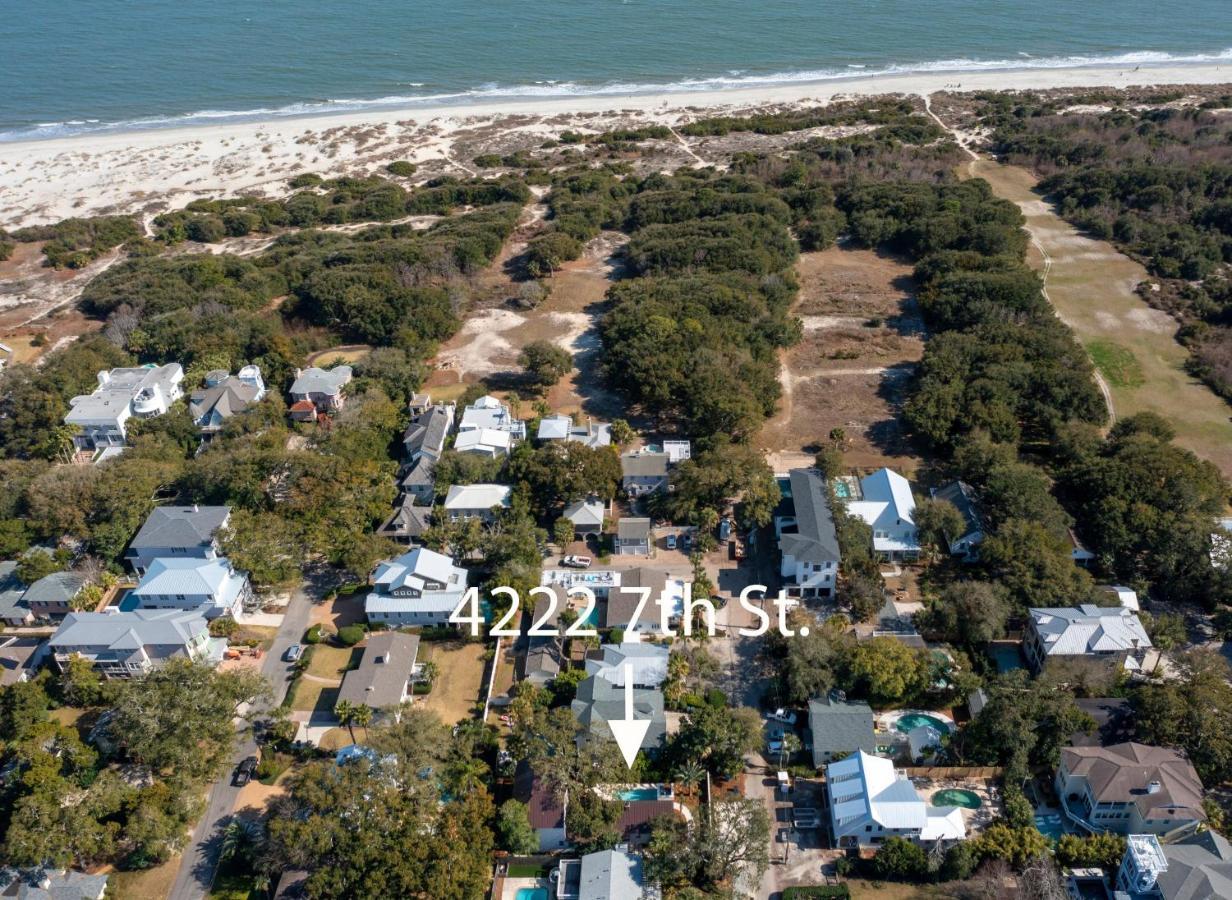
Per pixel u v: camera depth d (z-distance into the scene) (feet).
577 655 324.39
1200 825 249.55
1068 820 262.06
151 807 259.39
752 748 275.80
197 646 319.27
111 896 252.42
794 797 273.95
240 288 617.21
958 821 256.52
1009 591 325.62
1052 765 271.90
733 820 249.96
